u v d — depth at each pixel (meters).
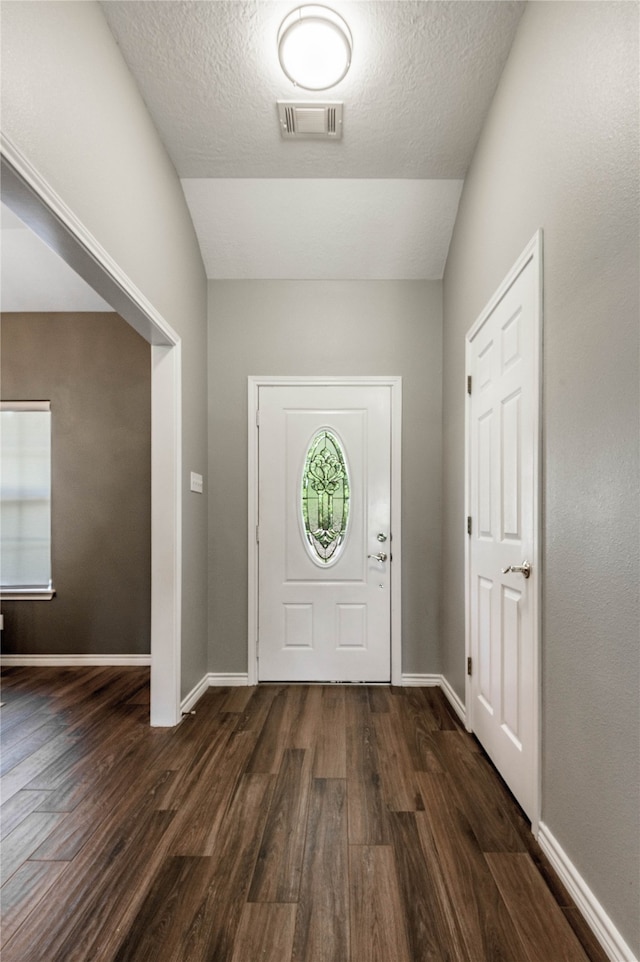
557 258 1.59
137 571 3.73
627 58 1.20
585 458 1.41
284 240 3.18
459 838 1.69
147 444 3.75
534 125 1.77
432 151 2.65
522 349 1.87
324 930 1.32
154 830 1.74
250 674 3.29
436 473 3.33
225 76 2.20
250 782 2.05
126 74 2.12
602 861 1.29
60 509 3.75
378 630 3.31
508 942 1.28
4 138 1.32
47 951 1.26
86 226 1.77
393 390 3.35
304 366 3.37
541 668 1.68
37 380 3.79
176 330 2.75
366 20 1.94
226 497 3.34
